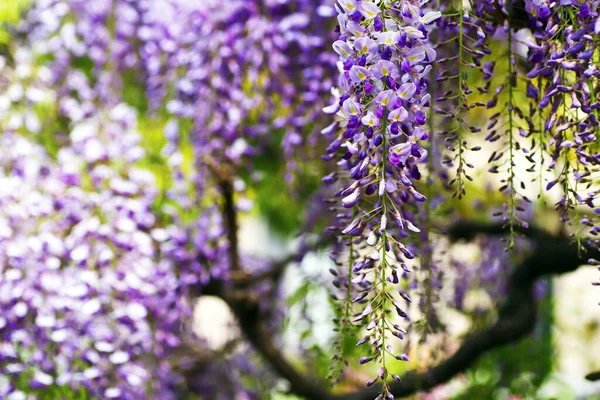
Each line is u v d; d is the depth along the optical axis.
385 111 1.13
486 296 2.04
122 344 1.67
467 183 2.11
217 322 2.39
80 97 2.19
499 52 1.50
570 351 2.47
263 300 2.05
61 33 2.18
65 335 1.62
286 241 3.09
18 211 1.68
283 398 2.39
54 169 1.78
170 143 1.93
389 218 1.32
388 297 1.12
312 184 2.07
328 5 1.72
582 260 1.80
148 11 2.09
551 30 1.17
